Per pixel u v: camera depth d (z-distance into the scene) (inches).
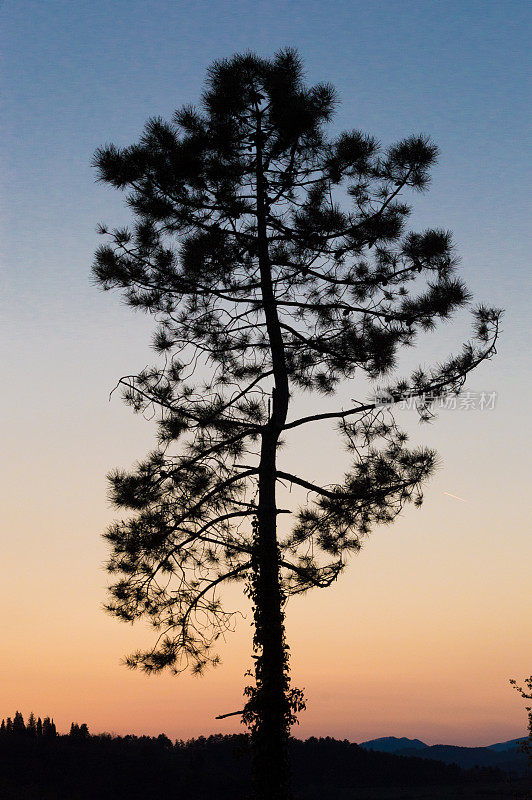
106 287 604.7
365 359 578.2
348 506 593.0
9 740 4377.5
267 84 573.3
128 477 572.7
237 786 3223.4
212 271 592.1
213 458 597.6
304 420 576.4
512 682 579.8
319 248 590.6
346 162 574.6
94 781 3686.0
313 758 3900.1
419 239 566.3
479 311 546.0
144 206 580.1
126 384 603.2
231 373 673.6
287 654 517.0
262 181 588.7
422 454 577.3
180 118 590.9
